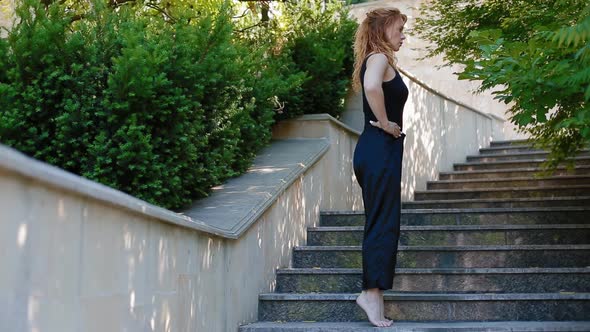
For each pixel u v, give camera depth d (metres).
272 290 4.74
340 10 7.48
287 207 5.19
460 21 7.52
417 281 4.60
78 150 3.80
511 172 8.73
